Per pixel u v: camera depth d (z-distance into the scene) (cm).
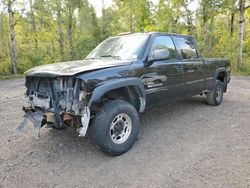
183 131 466
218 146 395
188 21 1897
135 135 390
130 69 390
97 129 348
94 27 2528
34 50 2223
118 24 2452
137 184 298
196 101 700
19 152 389
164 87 461
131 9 2206
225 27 2848
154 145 404
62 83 347
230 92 860
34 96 389
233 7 1599
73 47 2234
